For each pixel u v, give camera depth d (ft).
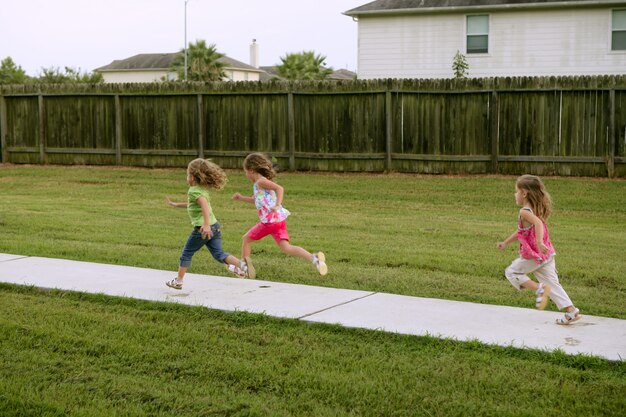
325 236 34.37
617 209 44.19
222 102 59.31
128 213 41.63
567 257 29.43
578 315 18.51
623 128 50.98
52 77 168.96
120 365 16.19
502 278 25.17
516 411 13.52
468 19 75.31
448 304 20.85
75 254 28.86
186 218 39.99
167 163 61.36
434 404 13.93
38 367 16.08
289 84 57.21
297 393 14.65
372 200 47.85
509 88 52.39
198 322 19.34
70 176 58.39
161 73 186.39
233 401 14.19
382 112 55.47
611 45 71.97
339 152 56.85
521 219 18.94
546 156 52.47
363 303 20.90
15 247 30.09
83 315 19.94
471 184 51.21
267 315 19.53
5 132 64.69
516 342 17.17
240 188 52.29
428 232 36.01
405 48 77.41
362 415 13.58
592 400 13.97
